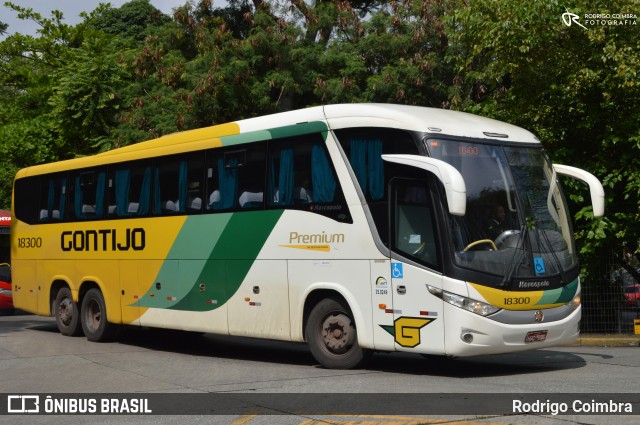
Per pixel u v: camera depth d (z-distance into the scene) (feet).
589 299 57.77
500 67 57.41
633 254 58.49
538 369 39.93
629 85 52.70
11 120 132.77
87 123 94.89
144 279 51.21
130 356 47.88
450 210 33.94
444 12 78.84
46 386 36.73
